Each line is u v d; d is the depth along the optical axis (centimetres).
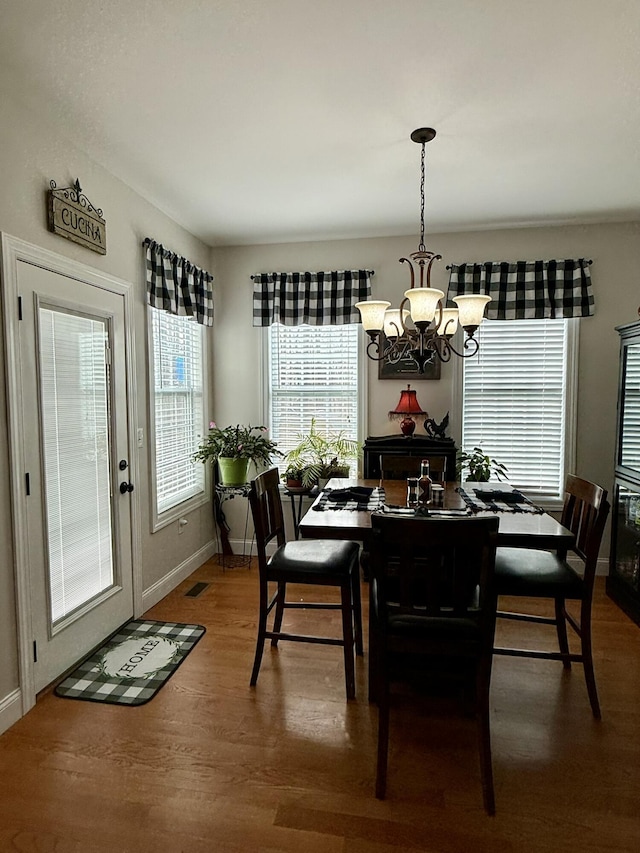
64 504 246
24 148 215
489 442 399
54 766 188
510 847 156
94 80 202
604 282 370
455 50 184
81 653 259
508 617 260
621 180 299
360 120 233
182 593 352
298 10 165
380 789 173
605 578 381
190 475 396
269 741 202
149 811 168
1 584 206
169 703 226
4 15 167
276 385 428
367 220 365
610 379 375
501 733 207
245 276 420
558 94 212
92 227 261
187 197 321
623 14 167
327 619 312
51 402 235
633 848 155
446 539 170
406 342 273
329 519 234
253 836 159
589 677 219
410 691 229
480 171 287
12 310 209
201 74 198
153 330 337
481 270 376
